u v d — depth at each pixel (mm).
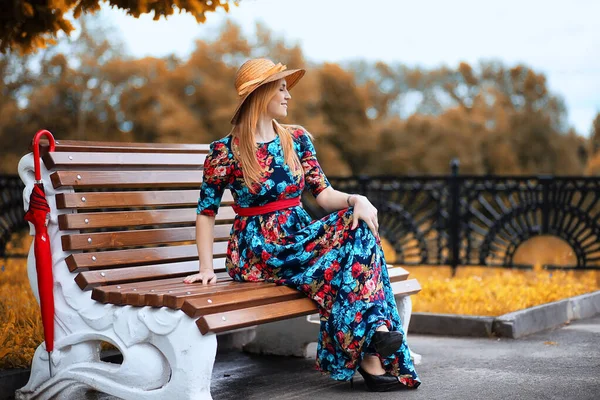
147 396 3070
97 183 3516
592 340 4742
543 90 31172
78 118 25391
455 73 33000
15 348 3834
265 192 3490
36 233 3334
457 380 3699
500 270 7703
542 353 4355
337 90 29859
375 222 3387
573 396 3328
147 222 3736
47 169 3402
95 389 3316
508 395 3367
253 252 3504
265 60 3578
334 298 3381
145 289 3215
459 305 5555
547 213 7398
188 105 26797
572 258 7492
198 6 5531
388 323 3309
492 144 28891
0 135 24312
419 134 29531
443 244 7828
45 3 5461
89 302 3293
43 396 3455
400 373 3457
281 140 3553
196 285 3348
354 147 29344
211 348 2930
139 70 26531
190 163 4082
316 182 3627
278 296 3277
